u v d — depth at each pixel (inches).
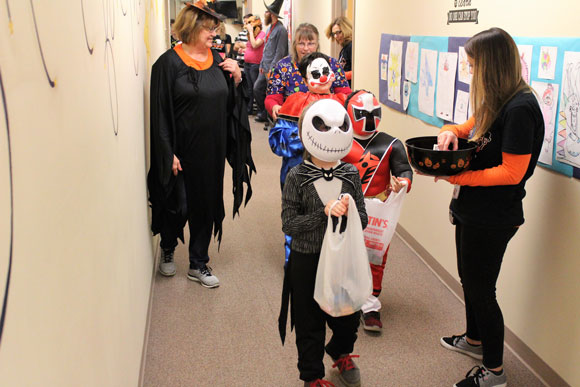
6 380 29.6
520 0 102.3
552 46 92.1
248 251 163.8
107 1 75.1
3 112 30.8
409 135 159.0
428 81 141.9
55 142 42.2
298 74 143.1
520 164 82.7
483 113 85.5
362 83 204.5
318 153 84.4
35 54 37.8
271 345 114.9
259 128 347.9
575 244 89.0
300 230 86.4
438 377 102.7
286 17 376.8
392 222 108.0
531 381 99.8
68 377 43.7
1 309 29.1
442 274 139.7
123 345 78.2
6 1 32.5
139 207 110.3
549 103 93.8
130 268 90.2
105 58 70.3
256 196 216.5
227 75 138.0
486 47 82.7
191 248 142.3
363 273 84.5
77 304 48.1
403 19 159.9
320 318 91.4
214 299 134.7
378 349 112.0
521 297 105.7
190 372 105.8
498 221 87.8
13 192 32.0
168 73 126.3
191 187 135.4
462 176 87.2
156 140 126.4
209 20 127.6
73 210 47.8
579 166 86.4
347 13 247.4
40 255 37.1
